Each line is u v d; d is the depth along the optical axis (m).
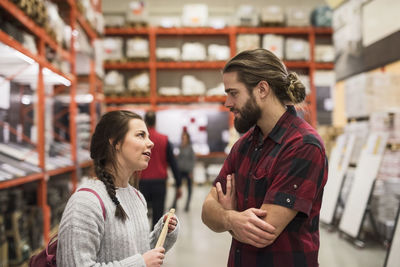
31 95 5.63
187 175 7.03
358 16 5.49
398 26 4.45
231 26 10.61
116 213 1.31
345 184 5.62
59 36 4.95
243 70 1.41
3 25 3.43
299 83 1.44
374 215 4.67
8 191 3.73
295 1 11.34
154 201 3.85
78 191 1.31
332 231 5.23
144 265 1.25
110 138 1.39
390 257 3.29
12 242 3.48
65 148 6.41
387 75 5.17
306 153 1.32
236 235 1.36
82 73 7.42
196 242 4.79
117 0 11.16
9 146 4.61
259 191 1.42
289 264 1.34
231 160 1.64
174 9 11.38
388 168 4.66
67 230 1.21
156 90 11.24
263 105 1.42
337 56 6.36
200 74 11.27
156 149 3.83
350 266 3.72
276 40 10.38
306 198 1.30
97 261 1.27
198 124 11.21
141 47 10.47
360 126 5.36
